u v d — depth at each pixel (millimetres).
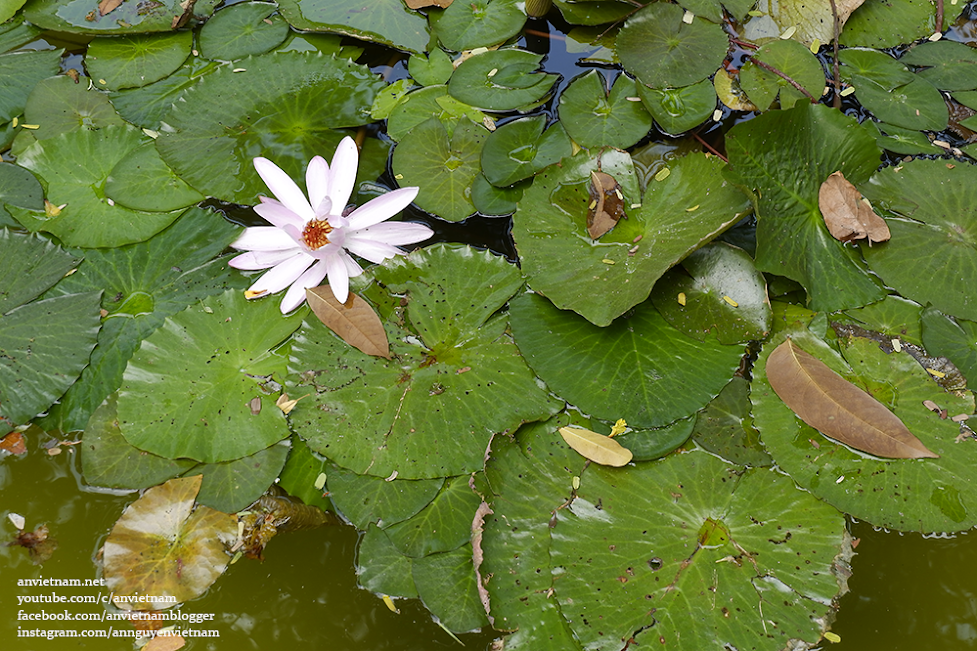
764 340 2098
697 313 2105
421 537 2043
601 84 2236
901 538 2045
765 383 2082
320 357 2102
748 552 2025
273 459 2074
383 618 2037
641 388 2078
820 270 2115
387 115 2242
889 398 2066
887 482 2041
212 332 2119
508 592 2021
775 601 2010
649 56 2244
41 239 2174
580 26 2303
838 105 2232
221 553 2049
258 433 2080
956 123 2225
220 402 2090
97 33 2301
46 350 2117
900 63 2264
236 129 2230
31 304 2139
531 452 2066
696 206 2117
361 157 2223
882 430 2051
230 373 2104
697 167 2137
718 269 2113
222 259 2166
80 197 2199
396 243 2143
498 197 2182
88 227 2180
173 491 2062
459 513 2051
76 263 2162
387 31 2301
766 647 1996
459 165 2203
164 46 2307
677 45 2248
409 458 2061
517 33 2291
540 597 2020
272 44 2301
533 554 2033
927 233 2131
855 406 2057
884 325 2100
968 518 2027
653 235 2115
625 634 2002
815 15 2279
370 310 2109
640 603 2010
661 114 2205
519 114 2244
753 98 2227
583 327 2107
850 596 2031
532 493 2053
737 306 2104
